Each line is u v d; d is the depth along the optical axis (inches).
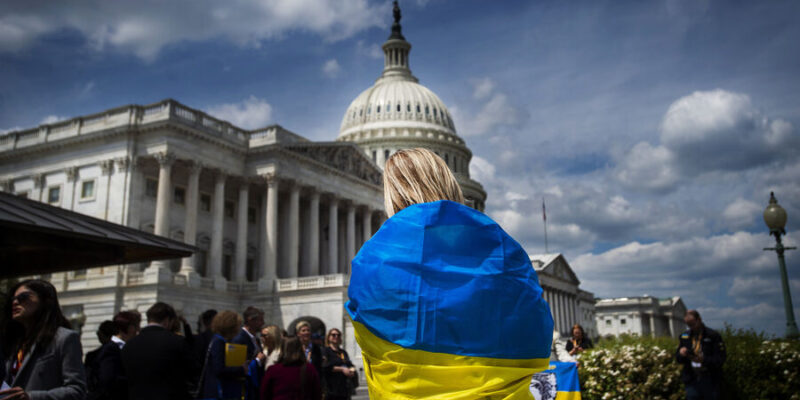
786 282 794.8
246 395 507.5
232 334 451.2
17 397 255.9
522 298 94.6
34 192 2635.3
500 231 99.0
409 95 5762.8
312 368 463.8
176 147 2453.2
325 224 3307.1
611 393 609.0
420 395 88.9
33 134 2711.6
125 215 2409.0
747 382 672.4
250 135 2854.3
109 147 2508.6
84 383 287.9
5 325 291.1
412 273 93.2
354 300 98.3
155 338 384.5
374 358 95.0
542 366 96.0
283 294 2613.2
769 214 811.4
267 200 2947.8
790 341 726.5
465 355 89.7
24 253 678.5
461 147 5551.2
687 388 587.2
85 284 2378.2
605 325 6466.5
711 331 572.7
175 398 381.1
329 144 3051.2
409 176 108.5
